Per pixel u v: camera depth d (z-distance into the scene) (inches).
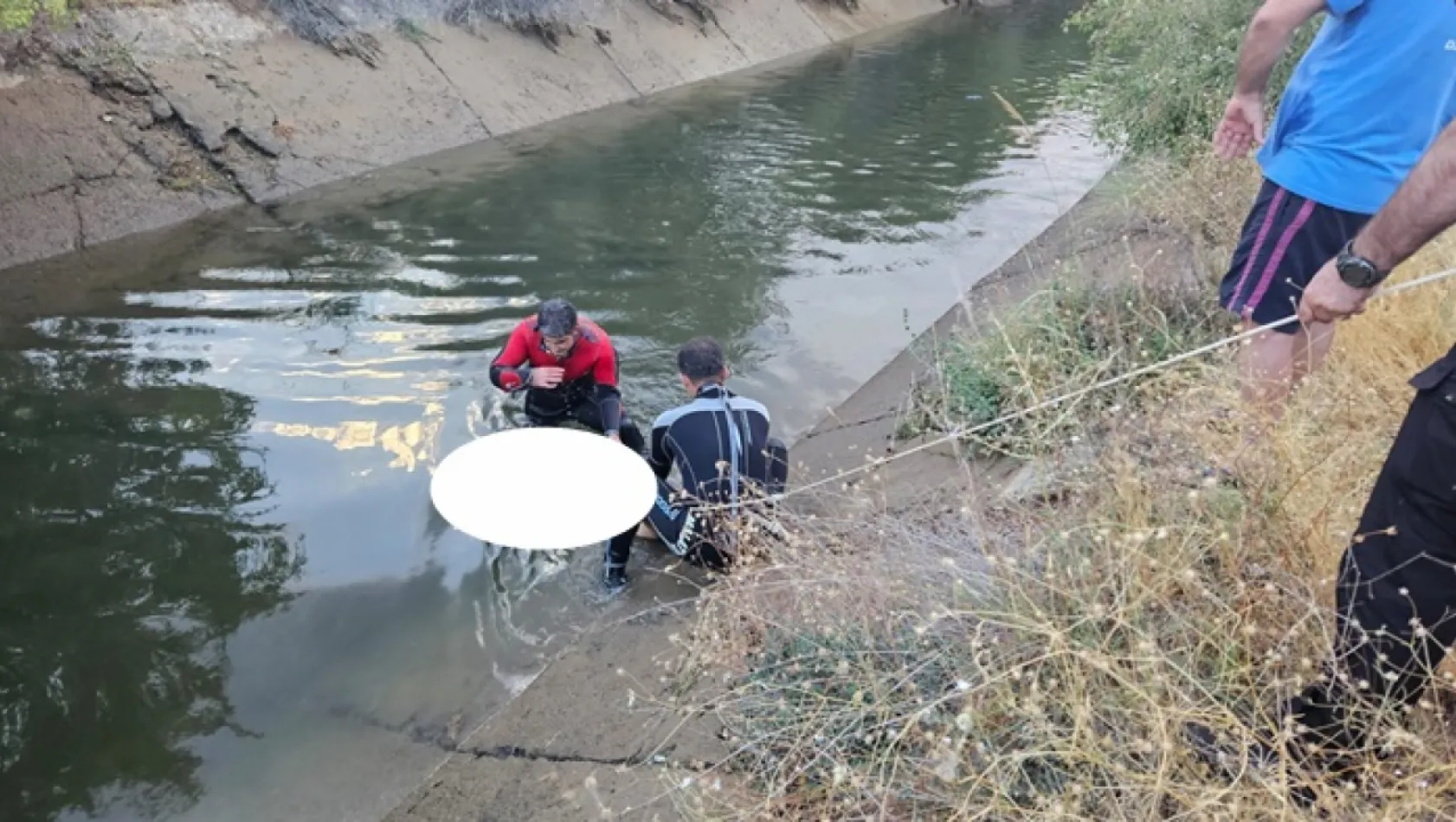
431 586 167.5
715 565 165.3
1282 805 80.6
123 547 171.3
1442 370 79.8
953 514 141.1
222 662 149.9
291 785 130.4
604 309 272.2
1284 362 136.3
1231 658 95.3
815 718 105.7
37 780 130.3
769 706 111.8
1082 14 358.3
